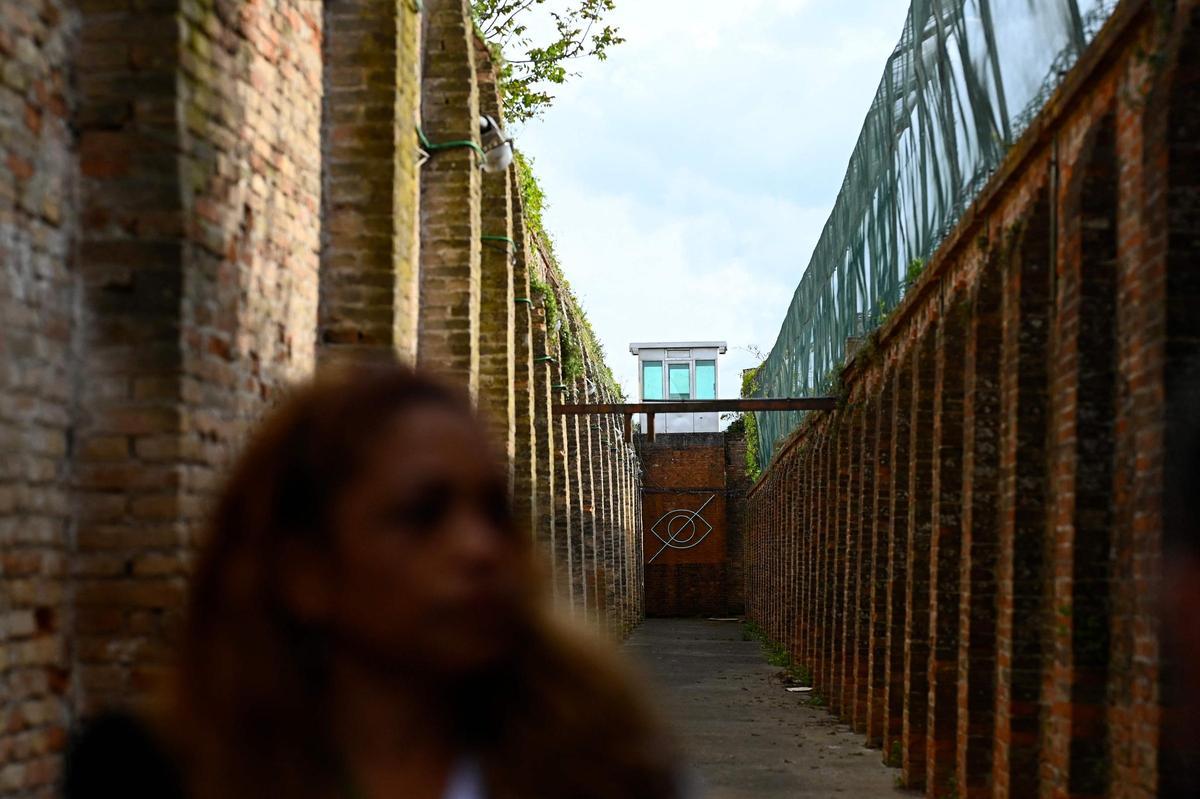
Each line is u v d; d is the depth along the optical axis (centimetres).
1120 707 718
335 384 146
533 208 1783
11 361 466
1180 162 632
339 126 770
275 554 140
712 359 5406
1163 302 634
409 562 137
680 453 4878
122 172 523
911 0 1235
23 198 479
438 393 145
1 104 466
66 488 503
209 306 550
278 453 143
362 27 777
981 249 1010
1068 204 795
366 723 143
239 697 140
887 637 1391
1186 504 141
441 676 141
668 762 154
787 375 2711
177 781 138
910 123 1260
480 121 1130
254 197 620
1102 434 766
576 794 148
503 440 1327
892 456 1394
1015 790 864
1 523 455
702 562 4831
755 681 2367
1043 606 867
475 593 138
